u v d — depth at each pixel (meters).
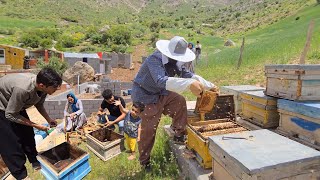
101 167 4.73
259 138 3.07
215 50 40.94
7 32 69.19
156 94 3.87
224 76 11.81
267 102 4.52
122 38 60.66
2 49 30.86
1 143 3.87
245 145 2.88
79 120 7.29
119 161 4.86
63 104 10.05
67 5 161.00
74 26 96.00
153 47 53.81
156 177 3.97
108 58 30.89
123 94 15.81
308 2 86.69
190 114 4.57
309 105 3.63
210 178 3.30
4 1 132.38
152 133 3.97
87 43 61.91
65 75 22.33
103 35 61.72
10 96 3.70
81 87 15.52
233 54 20.36
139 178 3.99
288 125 4.13
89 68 22.67
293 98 3.94
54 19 124.81
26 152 4.31
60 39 61.38
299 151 2.66
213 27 123.56
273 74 4.33
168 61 3.65
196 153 3.95
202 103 4.13
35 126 3.94
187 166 3.93
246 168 2.38
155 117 3.92
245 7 163.75
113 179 4.12
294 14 77.69
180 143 4.54
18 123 3.96
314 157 2.53
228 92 5.73
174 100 4.09
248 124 4.97
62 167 3.95
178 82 3.34
